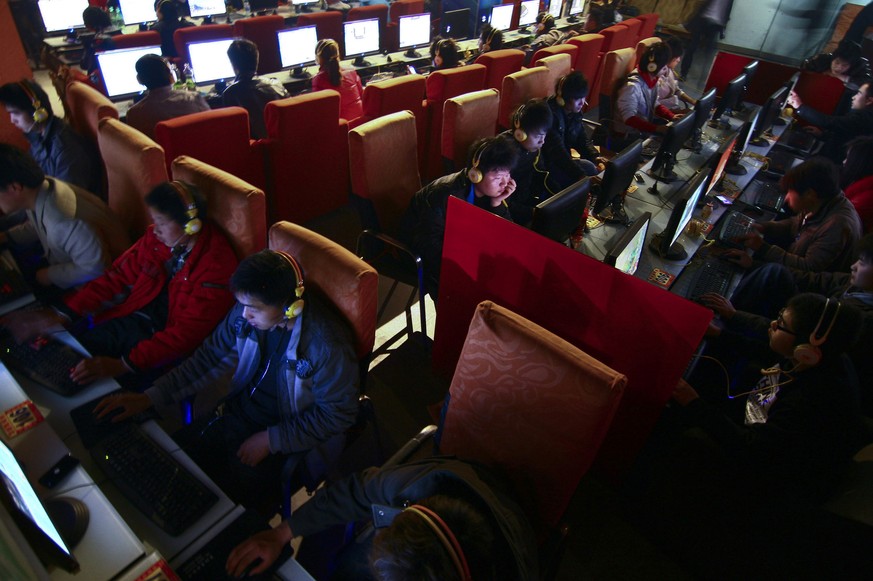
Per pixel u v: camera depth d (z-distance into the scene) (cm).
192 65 399
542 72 362
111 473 117
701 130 339
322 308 140
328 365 133
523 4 667
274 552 107
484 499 91
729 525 156
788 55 771
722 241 249
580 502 190
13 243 207
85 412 131
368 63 493
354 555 128
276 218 329
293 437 137
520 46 629
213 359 158
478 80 391
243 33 487
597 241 232
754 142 370
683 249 231
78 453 123
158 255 177
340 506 118
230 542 108
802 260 234
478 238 183
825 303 139
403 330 264
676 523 168
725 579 162
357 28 491
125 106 358
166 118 296
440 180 220
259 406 154
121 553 102
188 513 110
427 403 225
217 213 172
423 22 535
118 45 420
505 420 125
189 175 179
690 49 737
